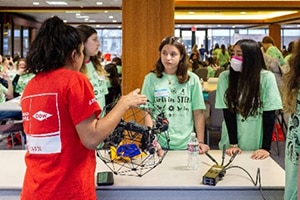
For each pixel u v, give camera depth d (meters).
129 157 1.94
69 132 1.35
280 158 4.67
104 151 2.04
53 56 1.37
